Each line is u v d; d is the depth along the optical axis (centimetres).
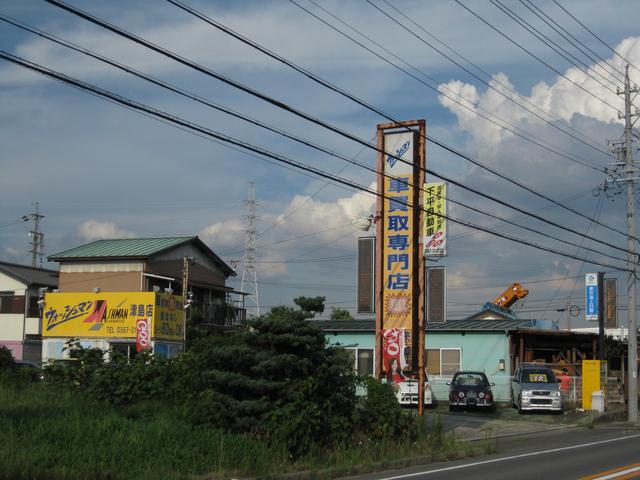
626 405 3450
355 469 1406
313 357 1583
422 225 2247
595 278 3388
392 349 2220
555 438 2161
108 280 4888
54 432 1257
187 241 5250
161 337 4053
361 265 2345
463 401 2886
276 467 1337
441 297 2288
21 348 5362
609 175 3094
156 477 1127
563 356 3734
